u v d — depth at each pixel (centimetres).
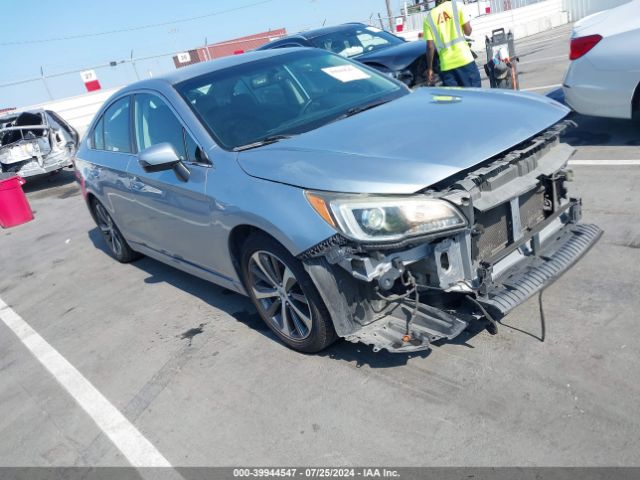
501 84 725
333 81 392
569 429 226
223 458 254
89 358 376
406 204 240
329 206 251
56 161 1061
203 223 336
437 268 252
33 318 470
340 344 319
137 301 452
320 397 279
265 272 311
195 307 414
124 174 427
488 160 269
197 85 378
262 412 279
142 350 369
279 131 334
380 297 270
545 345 278
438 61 789
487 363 274
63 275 564
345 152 276
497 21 2142
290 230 266
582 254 300
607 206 416
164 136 375
